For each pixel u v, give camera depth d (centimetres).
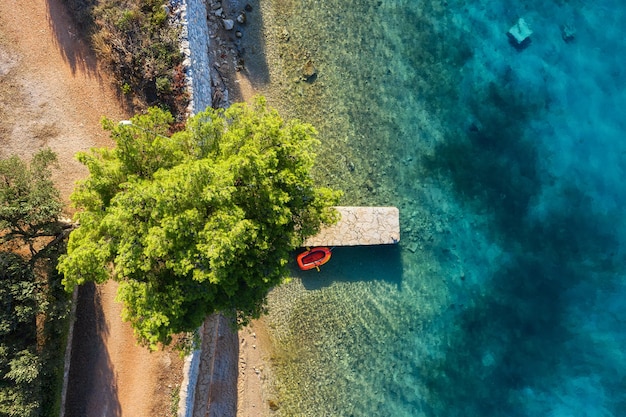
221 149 1919
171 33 2486
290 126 2105
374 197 2925
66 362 2323
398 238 2828
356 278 2880
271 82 2919
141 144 1922
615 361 2909
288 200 1877
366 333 2872
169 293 1817
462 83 2997
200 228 1709
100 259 1778
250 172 1795
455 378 2909
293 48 2936
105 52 2444
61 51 2473
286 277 1977
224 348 2773
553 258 2969
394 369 2881
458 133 2991
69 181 2450
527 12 3011
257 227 1809
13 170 2094
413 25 3003
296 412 2797
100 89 2498
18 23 2448
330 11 2977
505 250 2969
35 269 2214
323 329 2845
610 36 2989
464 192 2975
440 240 2948
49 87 2462
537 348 2936
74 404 2373
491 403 2914
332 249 2862
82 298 2411
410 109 2981
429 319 2920
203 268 1742
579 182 2984
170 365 2469
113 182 1911
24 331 2209
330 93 2938
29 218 2078
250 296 2009
